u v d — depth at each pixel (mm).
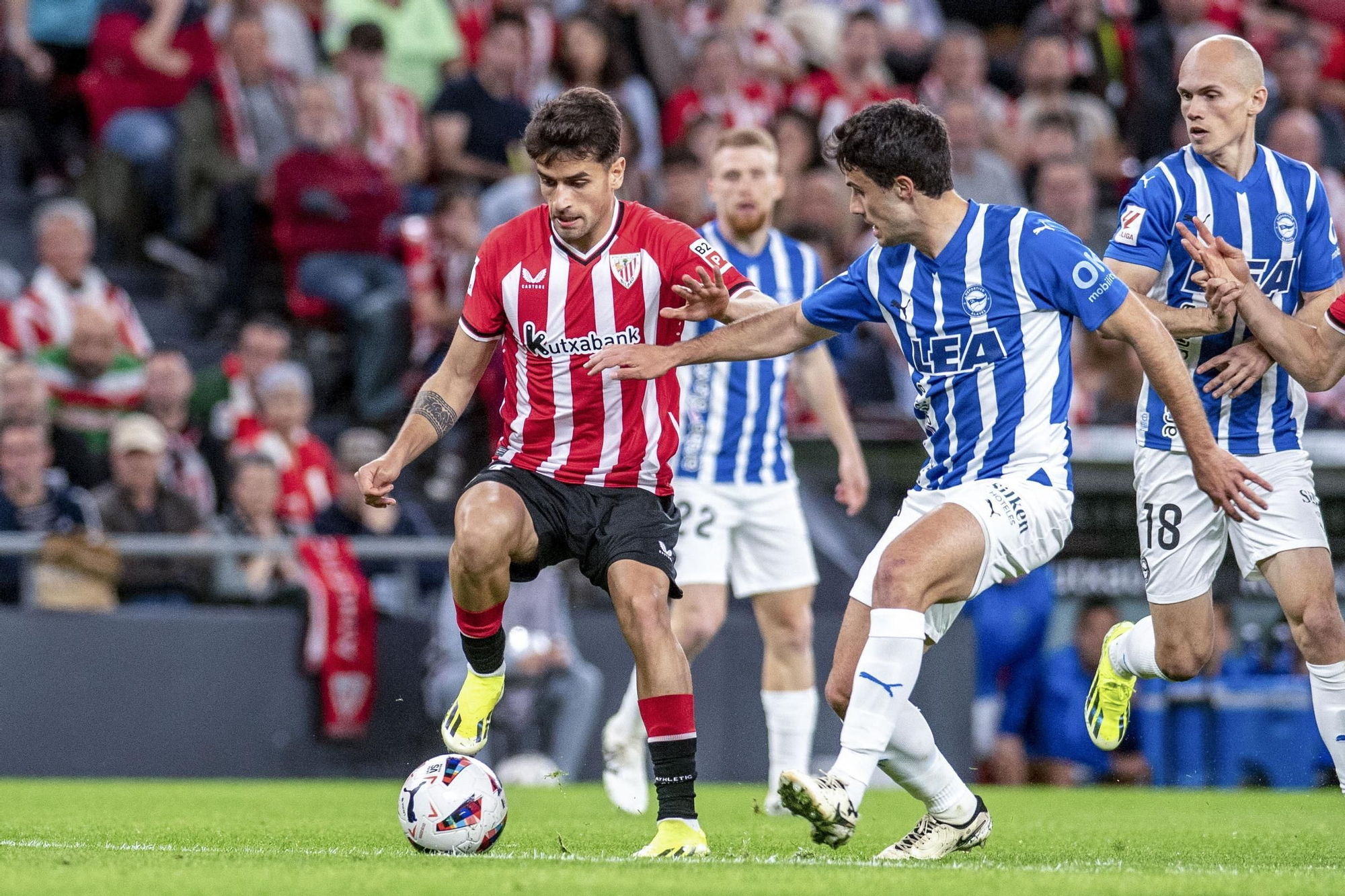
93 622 31750
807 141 46188
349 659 32969
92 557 32125
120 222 45281
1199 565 18547
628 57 49500
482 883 12203
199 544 32625
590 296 16125
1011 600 35281
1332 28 58250
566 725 32688
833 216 44438
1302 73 50344
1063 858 16281
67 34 47750
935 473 16062
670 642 15570
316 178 42625
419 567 34438
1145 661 19328
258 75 45031
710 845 17672
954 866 14797
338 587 33062
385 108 46000
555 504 16406
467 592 15969
